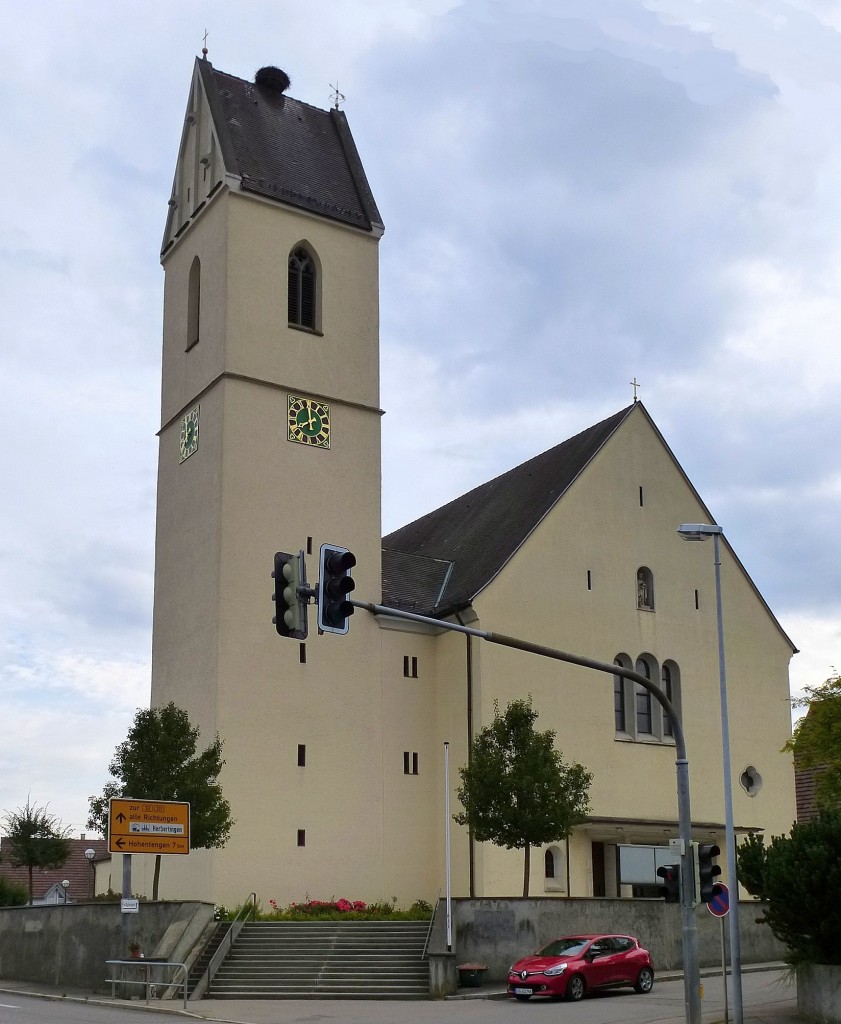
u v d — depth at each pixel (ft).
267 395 160.35
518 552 162.61
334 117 184.34
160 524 168.66
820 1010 86.58
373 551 164.04
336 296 170.40
